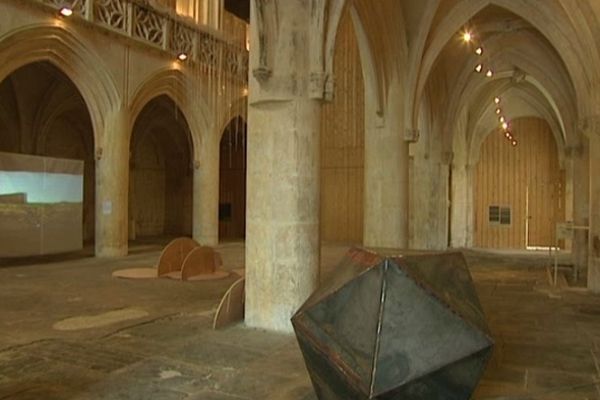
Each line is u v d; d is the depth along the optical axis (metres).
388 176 10.30
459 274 3.90
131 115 14.69
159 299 8.20
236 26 19.45
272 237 6.12
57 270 11.61
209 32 17.39
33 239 13.25
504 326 6.70
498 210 22.44
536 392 4.24
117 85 13.95
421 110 16.64
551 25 10.75
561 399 4.08
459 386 3.34
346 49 21.97
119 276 10.52
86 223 20.39
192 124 17.52
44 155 17.81
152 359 4.96
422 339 3.26
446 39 11.22
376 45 10.00
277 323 6.09
